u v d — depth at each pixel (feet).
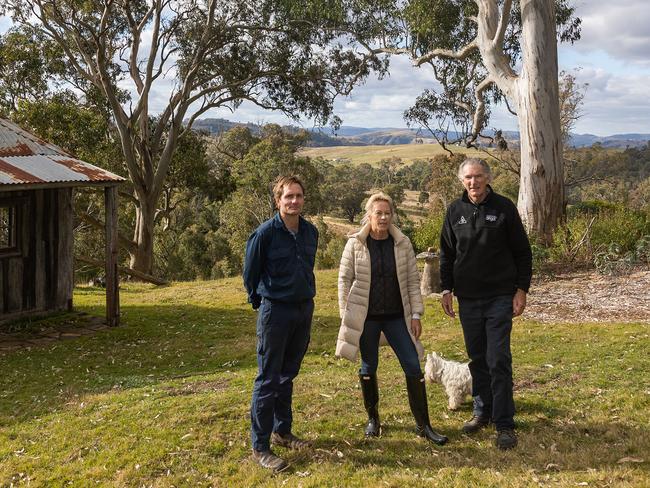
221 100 85.25
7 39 79.56
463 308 14.19
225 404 17.51
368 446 14.20
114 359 27.55
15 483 14.01
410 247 13.97
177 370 25.25
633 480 11.71
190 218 157.79
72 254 38.24
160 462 14.17
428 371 16.90
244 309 39.93
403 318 14.12
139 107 78.28
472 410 16.38
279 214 13.20
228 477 13.23
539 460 12.93
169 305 42.75
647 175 190.70
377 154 648.79
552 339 25.46
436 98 79.10
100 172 34.96
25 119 77.05
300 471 13.16
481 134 69.77
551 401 16.72
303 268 13.21
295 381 20.01
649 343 23.57
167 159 81.35
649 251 41.73
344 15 72.18
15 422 18.58
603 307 31.07
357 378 20.18
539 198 48.24
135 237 83.66
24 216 35.29
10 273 34.73
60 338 32.01
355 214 257.96
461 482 12.10
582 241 43.45
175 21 80.12
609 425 14.70
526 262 13.69
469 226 13.78
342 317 13.79
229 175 100.07
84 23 72.79
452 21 69.36
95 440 15.88
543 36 47.44
